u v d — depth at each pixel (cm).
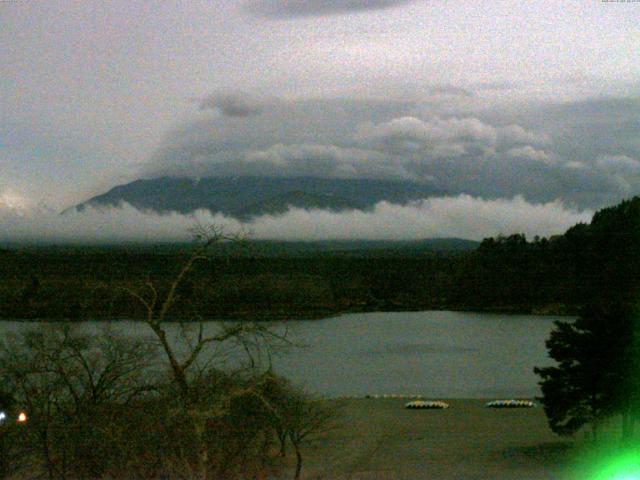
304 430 6806
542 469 6241
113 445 4016
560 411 7100
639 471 6144
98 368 5138
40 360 4894
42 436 4219
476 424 9262
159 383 4044
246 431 4378
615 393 6869
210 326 8525
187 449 3697
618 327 6869
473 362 18575
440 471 6059
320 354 19525
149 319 3344
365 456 6869
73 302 19912
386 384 14812
